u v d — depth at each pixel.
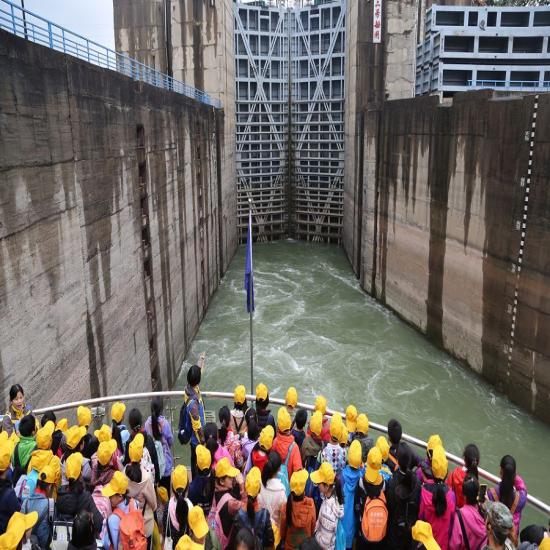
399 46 35.03
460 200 21.20
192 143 26.00
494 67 29.64
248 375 21.45
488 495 6.56
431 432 17.28
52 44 11.16
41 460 5.60
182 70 36.94
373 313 28.59
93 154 13.09
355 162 36.25
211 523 5.89
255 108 45.28
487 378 20.16
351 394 19.80
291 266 39.25
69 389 11.60
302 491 5.58
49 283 10.70
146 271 18.39
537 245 16.84
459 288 21.69
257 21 43.72
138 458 5.84
